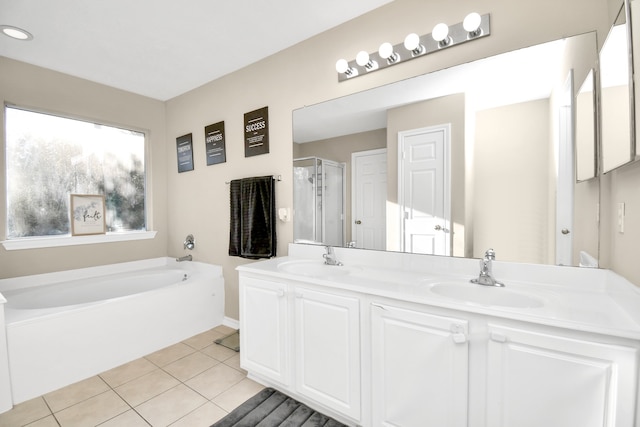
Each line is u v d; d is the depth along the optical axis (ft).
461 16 5.27
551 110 4.58
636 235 3.40
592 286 4.32
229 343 8.30
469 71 5.24
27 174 8.38
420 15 5.67
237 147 8.85
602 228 4.25
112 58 8.00
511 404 3.51
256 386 6.30
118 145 10.21
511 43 4.88
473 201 5.24
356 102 6.52
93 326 6.79
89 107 9.32
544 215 4.67
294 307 5.57
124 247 10.19
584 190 4.36
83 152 9.43
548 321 3.26
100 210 9.77
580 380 3.14
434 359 4.01
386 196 6.18
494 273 5.04
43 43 7.22
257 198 8.04
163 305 8.07
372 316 4.57
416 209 5.82
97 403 5.76
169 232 11.17
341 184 6.79
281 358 5.75
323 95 7.02
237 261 9.14
